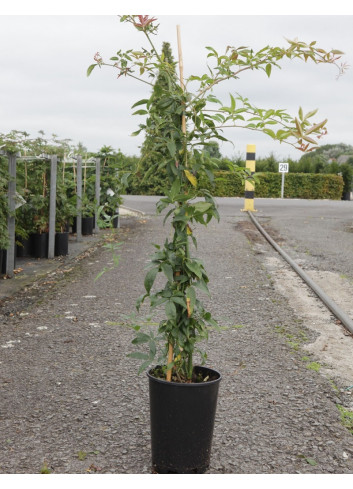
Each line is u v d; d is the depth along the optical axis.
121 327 5.41
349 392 3.88
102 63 2.76
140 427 3.32
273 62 2.67
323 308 6.23
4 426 3.33
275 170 32.91
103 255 9.91
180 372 2.91
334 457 3.01
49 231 9.62
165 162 2.71
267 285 7.34
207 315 2.80
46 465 2.89
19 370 4.25
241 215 17.58
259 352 4.68
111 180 13.72
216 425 3.34
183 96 2.68
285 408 3.59
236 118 2.67
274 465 2.91
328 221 15.95
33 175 9.98
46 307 6.21
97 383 3.99
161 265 2.68
